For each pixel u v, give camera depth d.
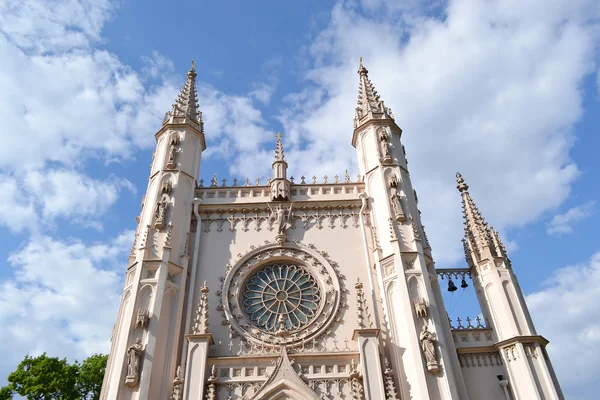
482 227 33.72
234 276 31.48
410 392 25.55
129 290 29.22
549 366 28.36
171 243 31.05
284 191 34.91
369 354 25.77
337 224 34.06
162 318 27.88
